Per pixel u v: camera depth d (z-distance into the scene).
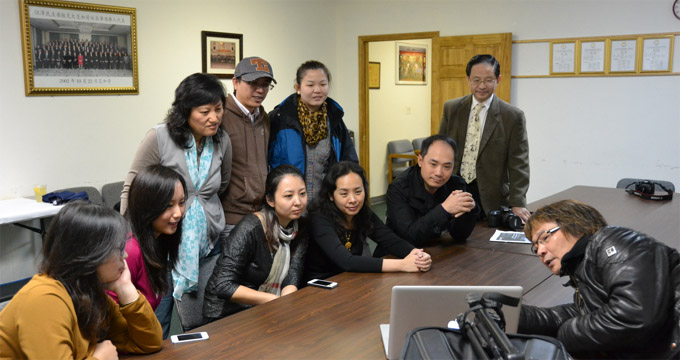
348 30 7.26
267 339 1.76
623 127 5.46
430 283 2.29
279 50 6.54
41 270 1.53
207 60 5.72
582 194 4.23
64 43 4.58
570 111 5.73
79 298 1.51
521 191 3.56
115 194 4.82
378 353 1.66
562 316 1.73
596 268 1.52
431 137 2.78
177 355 1.66
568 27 5.63
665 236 2.93
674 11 5.07
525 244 2.88
